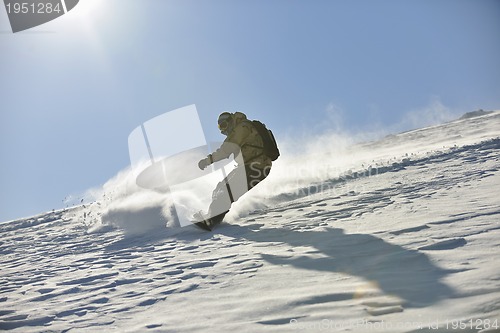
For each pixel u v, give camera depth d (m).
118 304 3.64
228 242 5.46
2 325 3.46
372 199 6.60
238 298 3.37
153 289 3.92
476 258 3.35
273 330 2.71
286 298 3.18
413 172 8.70
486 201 5.20
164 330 2.94
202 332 2.83
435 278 3.09
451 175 7.58
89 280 4.60
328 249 4.29
